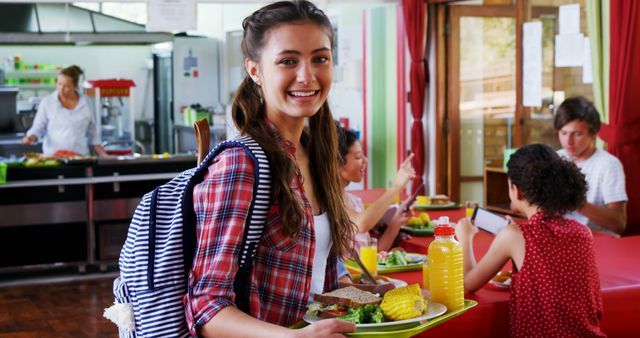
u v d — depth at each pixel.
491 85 7.70
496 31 7.62
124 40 9.68
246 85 1.70
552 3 6.49
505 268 3.11
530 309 2.48
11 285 6.53
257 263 1.59
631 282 2.75
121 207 6.91
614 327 2.67
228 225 1.51
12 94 9.50
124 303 1.66
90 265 7.13
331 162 1.86
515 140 7.05
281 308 1.61
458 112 7.99
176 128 10.34
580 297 2.47
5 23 9.30
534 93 6.76
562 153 4.37
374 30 8.78
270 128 1.65
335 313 1.78
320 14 1.63
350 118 9.30
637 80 5.26
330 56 1.65
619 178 4.18
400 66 8.45
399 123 8.55
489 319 2.52
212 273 1.50
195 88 10.51
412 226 4.08
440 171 8.12
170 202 1.61
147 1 7.39
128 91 9.33
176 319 1.57
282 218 1.55
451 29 7.93
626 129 5.29
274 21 1.61
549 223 2.50
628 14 5.22
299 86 1.60
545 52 6.61
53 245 6.74
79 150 7.88
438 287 2.09
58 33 9.36
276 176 1.56
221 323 1.48
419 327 1.77
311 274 1.65
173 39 10.02
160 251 1.58
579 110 4.20
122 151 9.18
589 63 6.07
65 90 7.80
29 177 6.61
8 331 5.10
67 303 5.87
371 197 5.25
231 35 10.45
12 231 6.62
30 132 7.86
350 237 1.91
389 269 3.12
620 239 3.63
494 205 7.11
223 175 1.52
